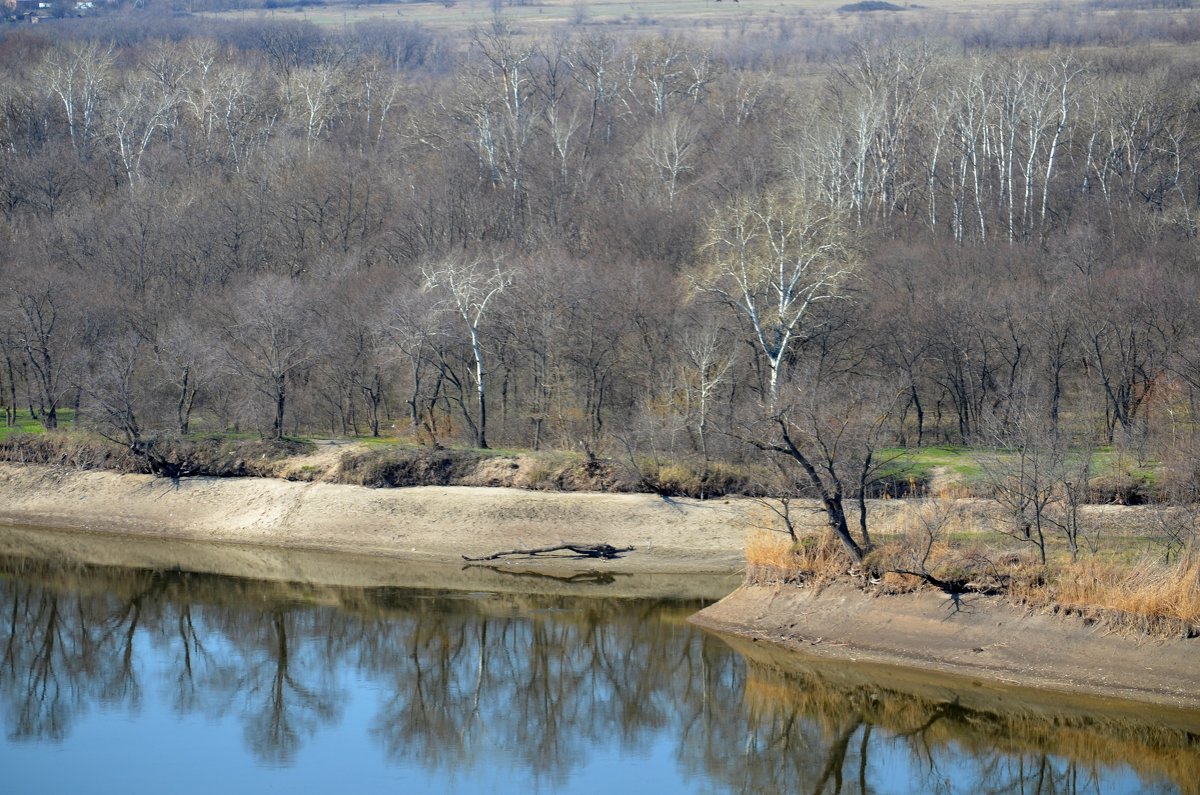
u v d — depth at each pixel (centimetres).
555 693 5875
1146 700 5172
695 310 9525
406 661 6241
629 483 8256
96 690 5938
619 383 9738
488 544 7900
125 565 7856
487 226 12500
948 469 8138
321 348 9888
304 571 7669
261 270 11894
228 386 9938
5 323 10069
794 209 9206
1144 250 10825
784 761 5188
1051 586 5666
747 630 6191
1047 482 6544
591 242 11881
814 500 6931
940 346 9538
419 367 9625
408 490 8450
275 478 8819
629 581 7238
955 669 5556
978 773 5016
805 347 9444
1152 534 6456
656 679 5956
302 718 5606
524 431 9625
